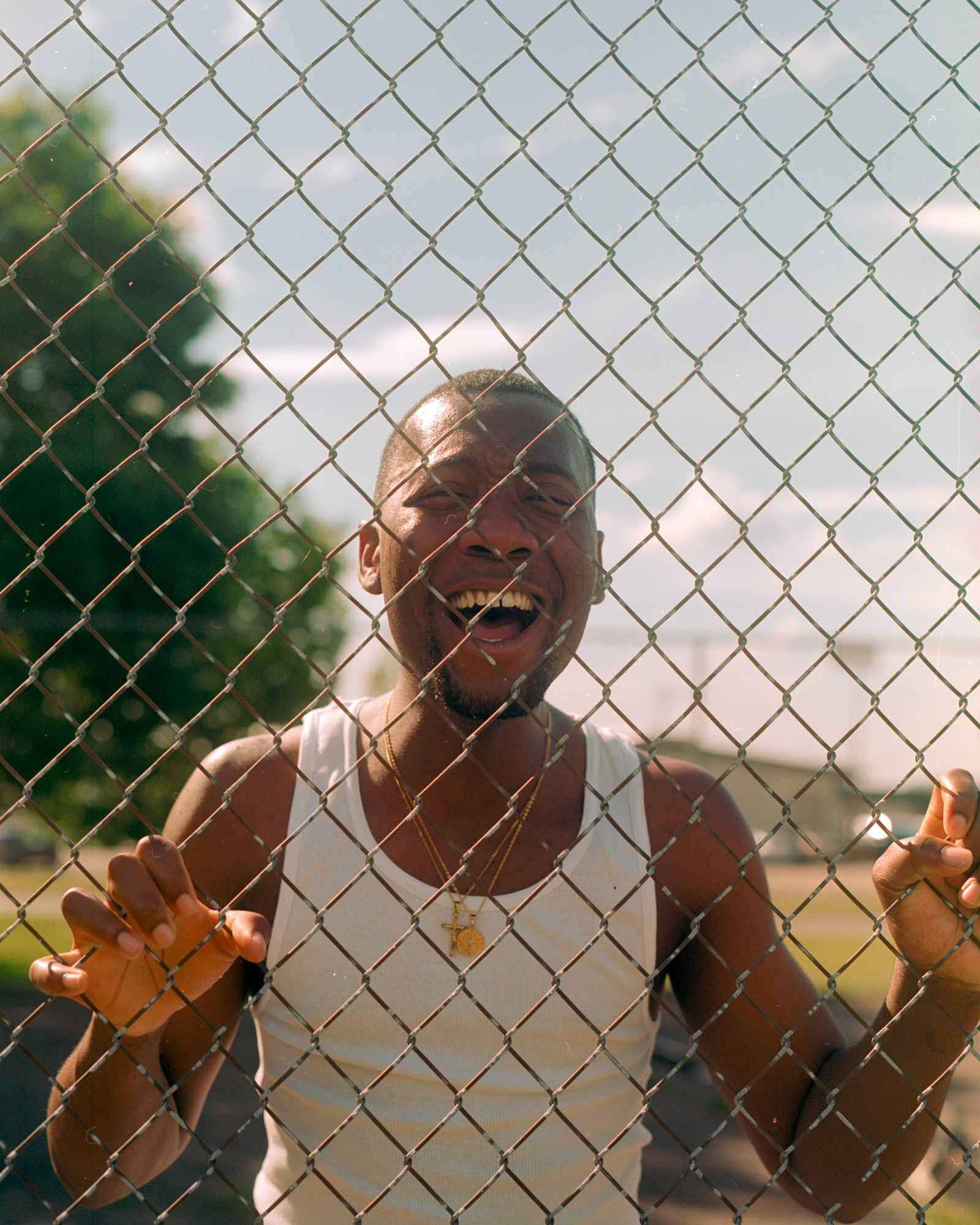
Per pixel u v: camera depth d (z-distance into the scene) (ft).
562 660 4.75
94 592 34.76
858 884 37.35
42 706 32.58
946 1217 13.87
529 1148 4.77
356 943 4.83
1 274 3.06
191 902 3.25
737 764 3.38
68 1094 3.19
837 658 3.44
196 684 35.70
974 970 3.92
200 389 3.06
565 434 4.91
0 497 32.24
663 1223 14.93
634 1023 5.07
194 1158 17.72
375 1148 4.74
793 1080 5.16
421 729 4.94
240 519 37.93
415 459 4.81
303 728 5.36
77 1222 14.52
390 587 4.85
